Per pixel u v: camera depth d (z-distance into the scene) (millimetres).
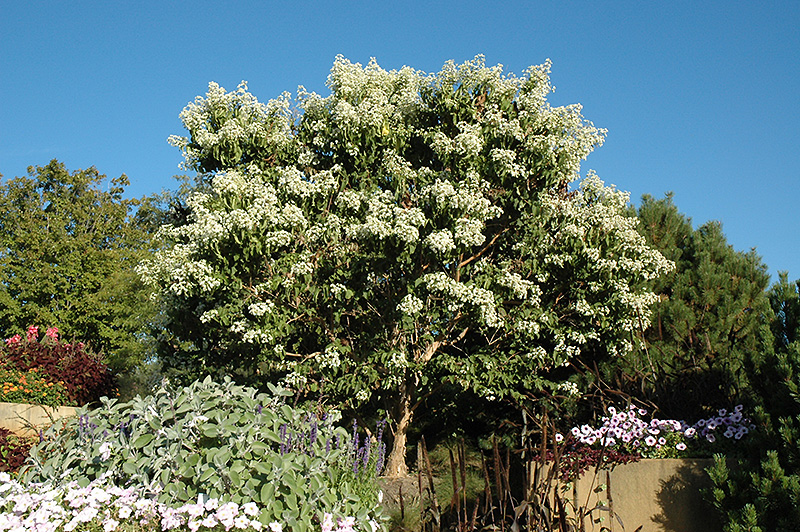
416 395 11562
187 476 4941
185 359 12547
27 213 31219
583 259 10625
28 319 27297
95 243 31438
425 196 10719
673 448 6863
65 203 31859
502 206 11289
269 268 10531
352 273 10898
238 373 12461
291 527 4867
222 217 10234
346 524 5047
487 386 10344
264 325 10367
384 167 11656
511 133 10945
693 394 7938
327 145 12055
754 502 5305
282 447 5164
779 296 6109
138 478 5086
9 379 11242
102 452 5195
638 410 7633
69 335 27188
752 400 6176
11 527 4562
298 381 10523
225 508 4566
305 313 10812
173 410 5355
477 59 11883
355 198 10922
